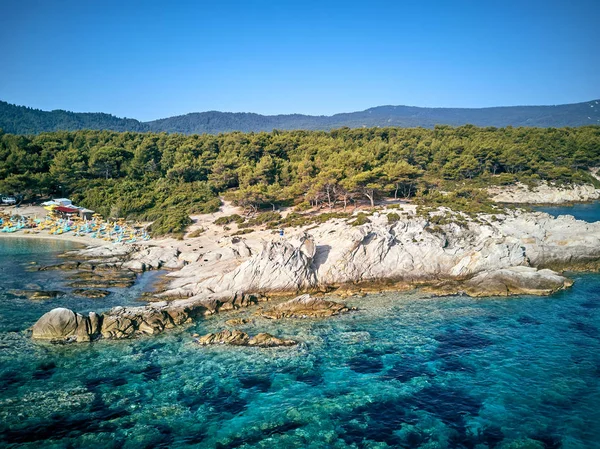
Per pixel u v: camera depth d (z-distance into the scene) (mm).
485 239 59562
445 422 27078
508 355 35406
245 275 51844
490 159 131375
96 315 40438
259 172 102625
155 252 68438
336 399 29812
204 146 132500
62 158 114812
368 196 83188
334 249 57094
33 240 83000
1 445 24906
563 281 51375
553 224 65062
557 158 138125
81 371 33406
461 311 45562
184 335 40250
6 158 109688
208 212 94938
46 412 28078
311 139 135625
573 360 34250
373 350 36906
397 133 159250
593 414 27328
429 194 87250
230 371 33594
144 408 28766
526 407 28312
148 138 139000
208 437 25984
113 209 97812
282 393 30609
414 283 55094
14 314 44500
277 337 39531
